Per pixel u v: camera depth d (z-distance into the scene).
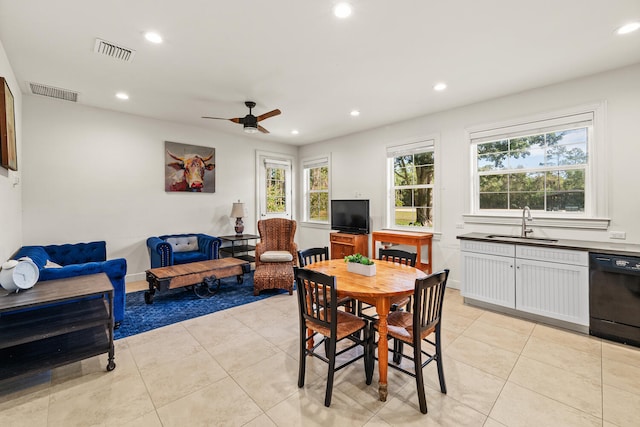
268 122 5.00
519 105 3.67
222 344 2.66
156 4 2.06
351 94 3.74
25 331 2.05
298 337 2.80
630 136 2.98
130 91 3.66
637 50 2.69
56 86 3.51
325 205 6.43
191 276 3.73
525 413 1.78
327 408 1.83
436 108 4.27
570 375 2.17
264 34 2.44
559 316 2.93
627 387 2.02
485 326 3.03
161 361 2.38
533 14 2.18
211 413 1.79
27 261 2.27
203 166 5.42
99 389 2.02
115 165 4.49
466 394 1.96
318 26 2.33
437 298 1.97
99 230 4.38
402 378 2.16
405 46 2.63
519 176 3.78
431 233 4.55
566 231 3.35
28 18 2.21
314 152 6.54
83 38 2.49
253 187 6.18
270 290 4.31
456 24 2.31
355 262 2.44
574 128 3.31
